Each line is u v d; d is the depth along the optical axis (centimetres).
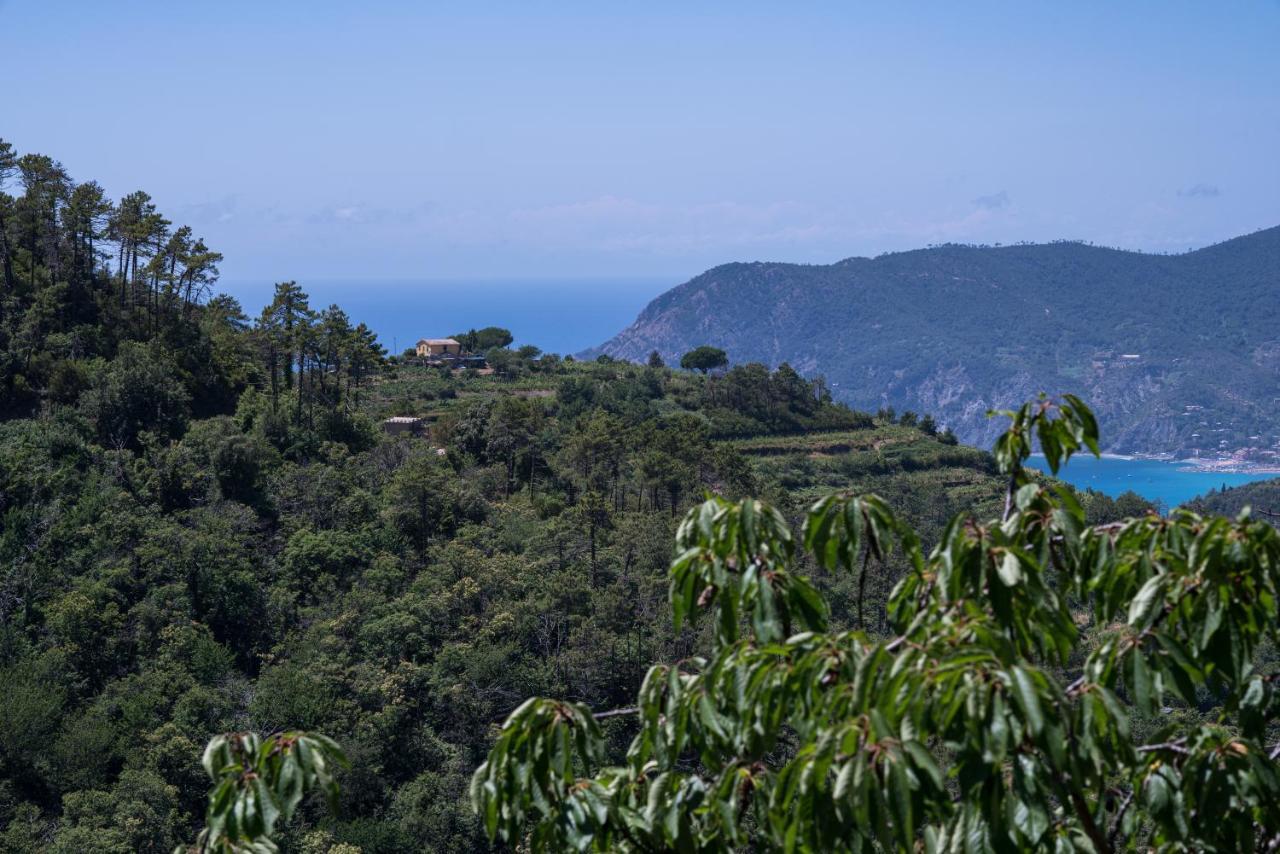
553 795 675
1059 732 518
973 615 605
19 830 4228
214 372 9844
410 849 4653
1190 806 660
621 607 5947
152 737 4741
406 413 11669
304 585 6469
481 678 5400
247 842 670
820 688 638
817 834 576
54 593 5762
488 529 7194
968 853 547
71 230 10000
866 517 676
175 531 6269
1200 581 646
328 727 5006
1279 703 687
